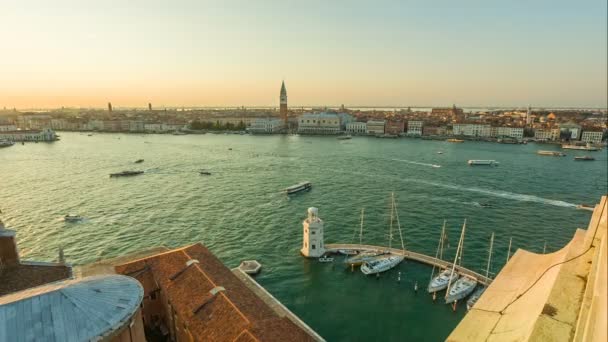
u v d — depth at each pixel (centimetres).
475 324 1244
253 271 6875
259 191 13212
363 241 8488
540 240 8512
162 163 19500
